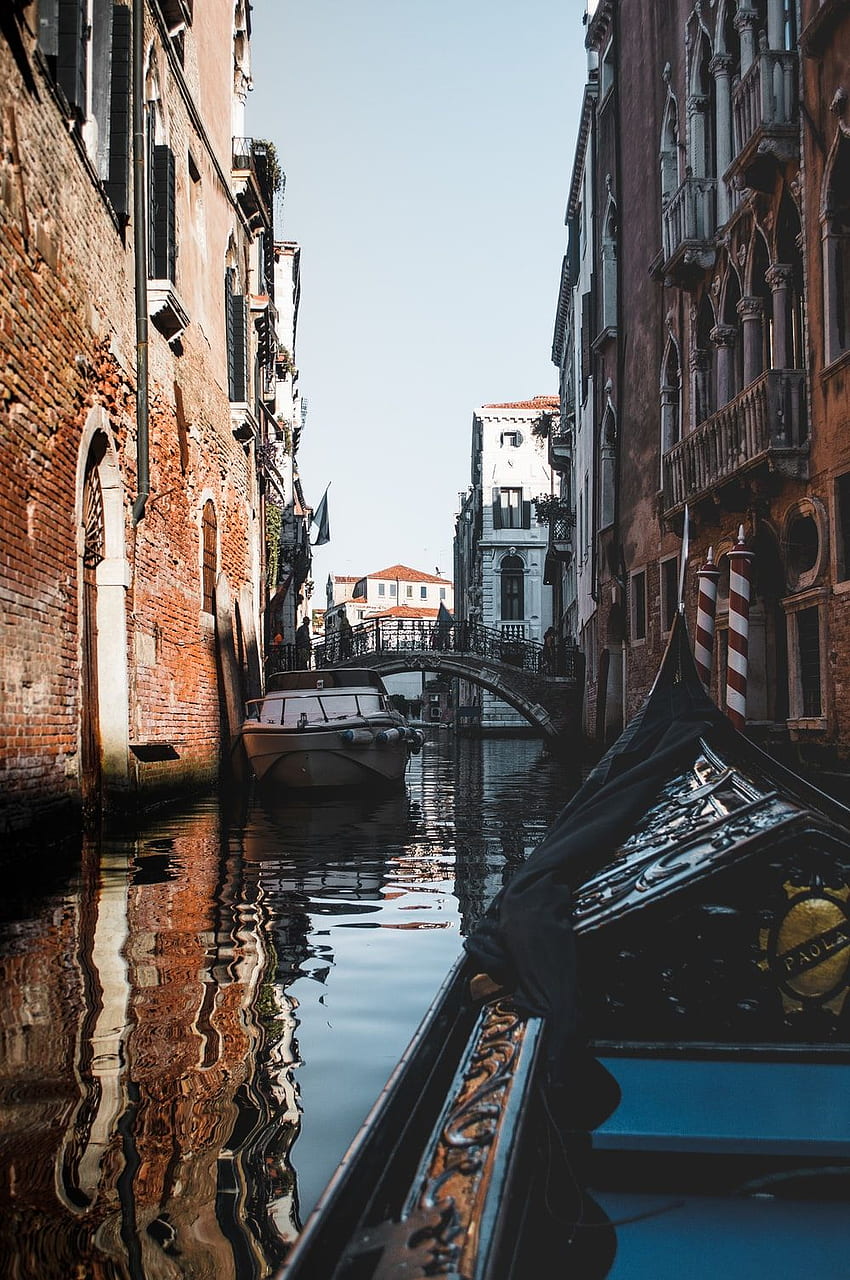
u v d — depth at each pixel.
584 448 25.66
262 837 8.96
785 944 2.49
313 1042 3.20
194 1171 2.23
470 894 6.05
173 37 12.60
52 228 7.43
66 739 7.69
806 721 10.77
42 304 7.22
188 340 13.20
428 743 36.53
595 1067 2.31
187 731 12.71
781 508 11.62
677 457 15.02
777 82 11.31
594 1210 1.89
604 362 21.81
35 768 6.98
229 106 17.06
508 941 2.50
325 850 8.07
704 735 3.73
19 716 6.70
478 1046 2.12
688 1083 2.28
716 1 13.84
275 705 15.83
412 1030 3.35
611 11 20.50
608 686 21.22
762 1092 2.24
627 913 2.45
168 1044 3.17
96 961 4.30
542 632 46.69
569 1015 2.24
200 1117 2.56
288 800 13.31
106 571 9.54
